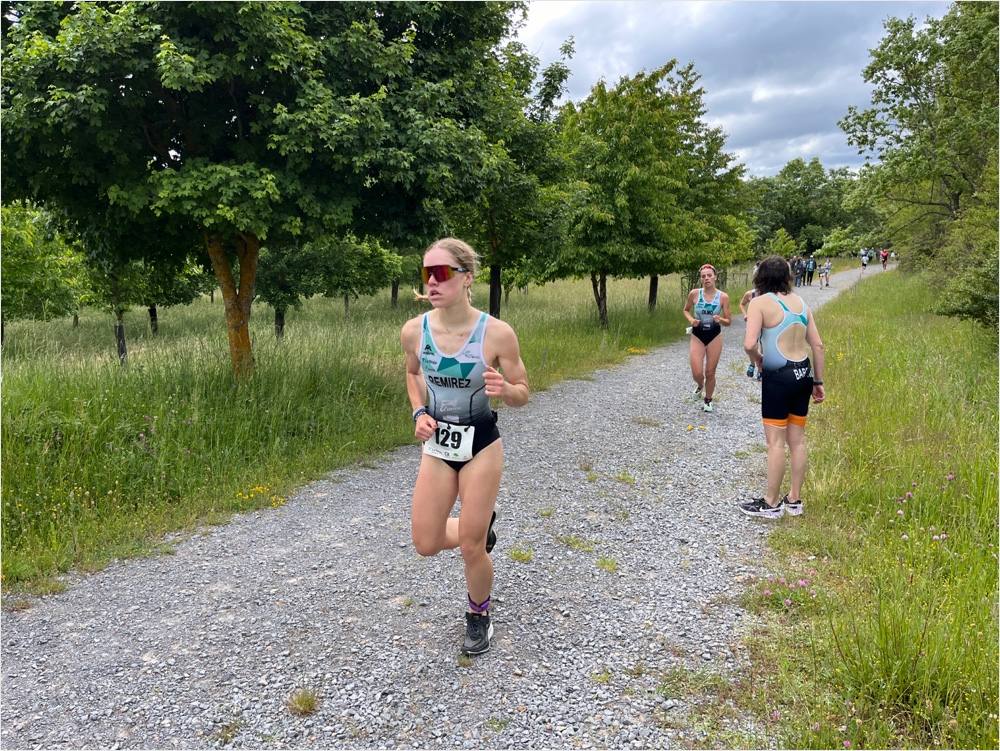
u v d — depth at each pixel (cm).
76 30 502
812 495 468
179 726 249
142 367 657
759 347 443
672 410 784
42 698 266
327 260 1833
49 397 539
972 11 1681
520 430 693
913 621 272
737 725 245
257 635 312
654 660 288
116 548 405
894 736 233
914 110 1856
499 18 838
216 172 565
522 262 1490
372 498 498
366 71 659
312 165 630
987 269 962
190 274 1808
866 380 810
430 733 245
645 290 2908
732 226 2080
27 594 354
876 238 2245
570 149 1462
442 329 270
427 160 637
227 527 443
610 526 439
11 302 1427
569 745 237
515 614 328
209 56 559
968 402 670
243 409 604
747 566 376
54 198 664
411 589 356
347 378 756
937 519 408
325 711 257
